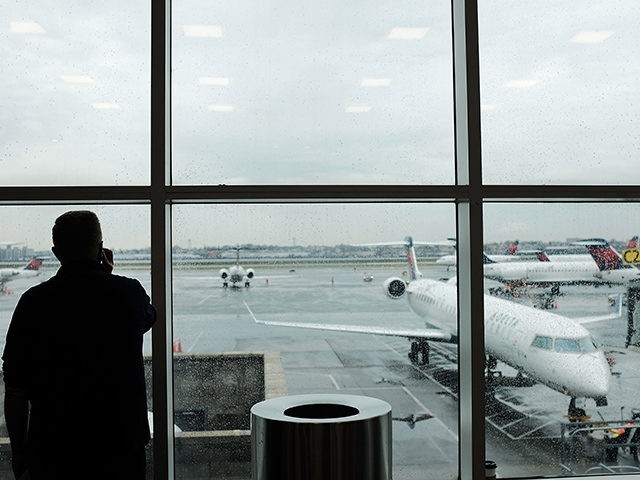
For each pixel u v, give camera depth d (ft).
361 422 5.64
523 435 7.97
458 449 7.98
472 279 7.51
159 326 7.14
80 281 5.63
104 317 5.57
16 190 7.07
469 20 7.64
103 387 5.48
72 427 5.41
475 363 7.48
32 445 5.44
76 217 5.78
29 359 5.52
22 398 5.53
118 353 5.56
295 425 5.55
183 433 7.76
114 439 5.47
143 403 5.72
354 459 5.59
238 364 7.80
